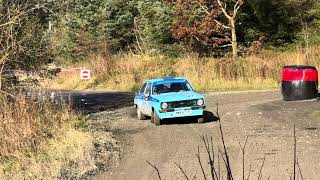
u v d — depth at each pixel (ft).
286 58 108.37
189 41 129.29
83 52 143.43
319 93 73.72
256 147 38.81
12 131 36.65
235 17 129.29
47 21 54.60
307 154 35.91
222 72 102.99
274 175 30.96
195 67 107.55
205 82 101.24
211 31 124.06
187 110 51.57
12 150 35.35
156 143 42.75
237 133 45.09
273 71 101.96
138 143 43.06
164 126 51.55
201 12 128.06
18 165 33.19
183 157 37.01
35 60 51.11
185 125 51.39
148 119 58.49
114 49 147.74
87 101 82.58
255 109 59.57
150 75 112.47
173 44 130.72
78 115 51.19
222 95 82.43
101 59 124.16
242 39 139.44
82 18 146.92
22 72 50.80
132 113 65.26
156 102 52.21
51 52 52.80
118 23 147.13
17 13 46.78
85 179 31.99
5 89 47.32
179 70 109.19
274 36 141.08
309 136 42.19
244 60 106.83
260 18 139.74
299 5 145.18
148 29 135.13
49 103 45.80
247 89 95.09
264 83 99.04
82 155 36.45
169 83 55.83
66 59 141.49
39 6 48.65
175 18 129.39
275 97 74.13
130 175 32.76
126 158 37.55
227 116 55.57
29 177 31.45
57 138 39.50
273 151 37.19
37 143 37.22
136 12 150.92
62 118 45.16
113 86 113.19
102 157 37.58
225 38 128.57
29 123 38.45
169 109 51.44
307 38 138.41
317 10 146.41
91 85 117.39
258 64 102.94
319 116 52.13
